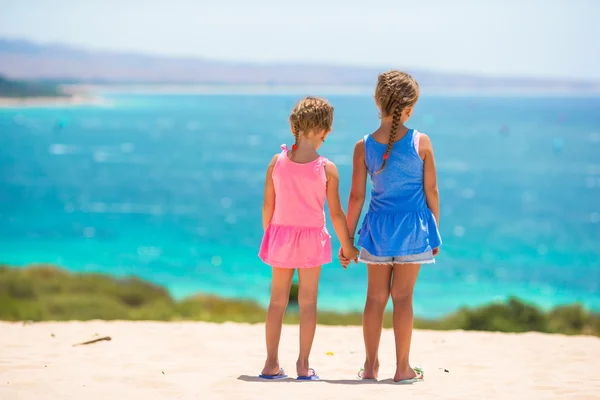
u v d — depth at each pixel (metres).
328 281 62.75
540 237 97.94
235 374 8.68
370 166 8.35
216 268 75.12
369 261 8.20
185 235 99.75
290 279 8.47
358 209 8.45
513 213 123.12
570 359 10.59
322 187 8.21
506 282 67.75
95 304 31.34
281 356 10.46
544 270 74.56
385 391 7.37
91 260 82.62
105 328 12.97
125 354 10.16
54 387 7.52
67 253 87.62
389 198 8.22
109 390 7.43
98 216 120.62
